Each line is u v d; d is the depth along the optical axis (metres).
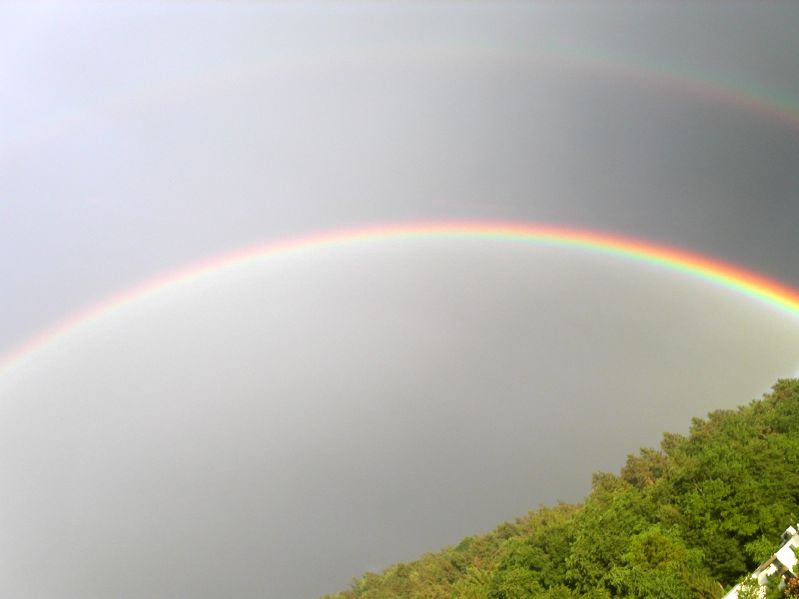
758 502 56.47
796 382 98.00
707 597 51.75
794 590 42.34
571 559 66.62
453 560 153.62
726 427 92.69
